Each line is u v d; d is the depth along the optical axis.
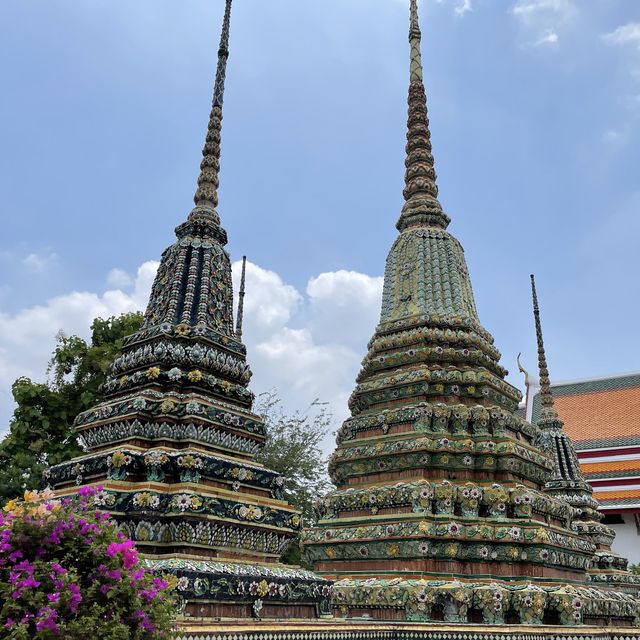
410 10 29.44
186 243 14.80
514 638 12.87
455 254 23.61
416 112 26.69
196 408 12.10
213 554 10.80
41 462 24.23
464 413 18.84
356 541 17.39
